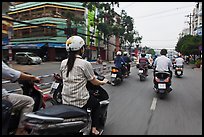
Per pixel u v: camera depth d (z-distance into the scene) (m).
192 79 14.70
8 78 3.14
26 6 40.84
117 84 11.23
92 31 42.12
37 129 2.56
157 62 8.38
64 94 3.58
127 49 56.81
